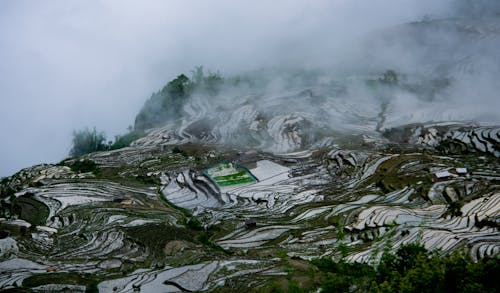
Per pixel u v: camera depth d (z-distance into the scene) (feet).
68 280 152.46
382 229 174.91
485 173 211.61
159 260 166.61
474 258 141.59
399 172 226.17
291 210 209.87
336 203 209.77
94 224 204.74
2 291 146.61
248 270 151.23
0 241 189.16
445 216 177.78
